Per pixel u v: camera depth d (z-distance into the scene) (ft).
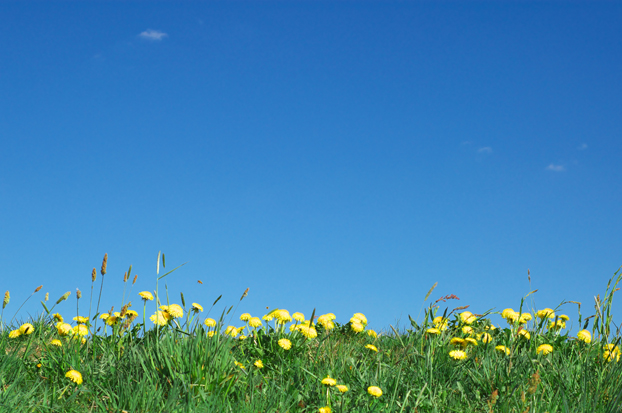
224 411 7.59
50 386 7.97
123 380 7.89
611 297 8.26
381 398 7.93
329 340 9.34
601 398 7.86
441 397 8.04
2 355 8.32
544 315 9.50
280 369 8.47
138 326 8.79
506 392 7.93
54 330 9.53
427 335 9.14
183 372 7.97
